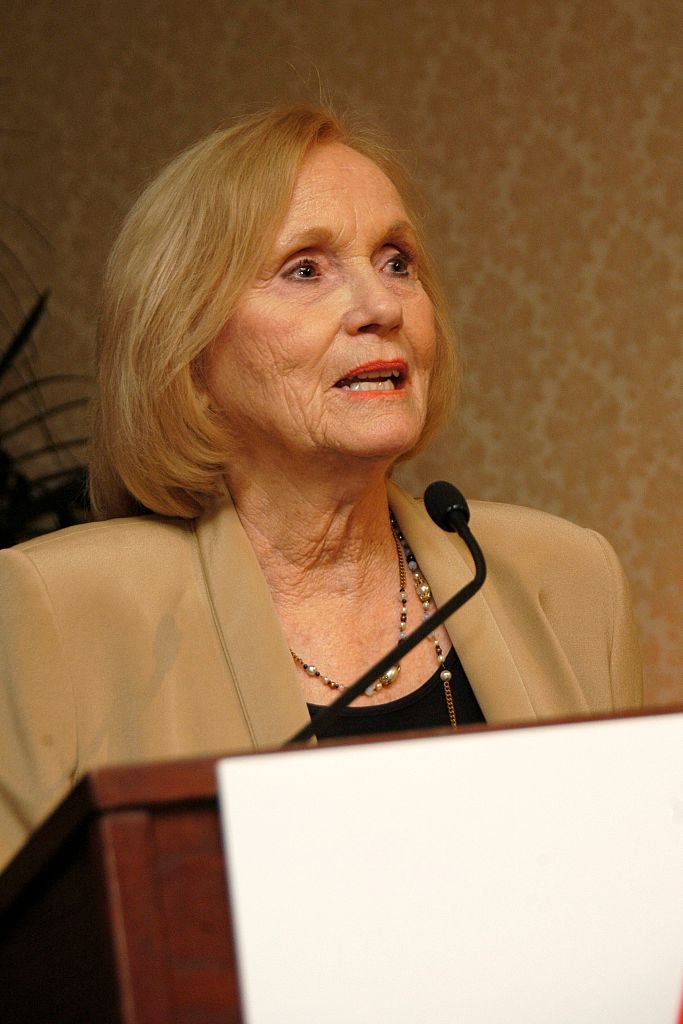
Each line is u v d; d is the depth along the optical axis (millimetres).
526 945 1549
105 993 1515
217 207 3139
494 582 3477
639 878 1594
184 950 1515
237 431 3211
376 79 8453
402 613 3250
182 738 2906
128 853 1490
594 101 8289
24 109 8805
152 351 3172
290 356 3047
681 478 8117
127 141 8648
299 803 1518
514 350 8305
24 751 2922
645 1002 1576
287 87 8484
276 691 2924
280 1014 1474
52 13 8820
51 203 8703
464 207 8359
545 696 3266
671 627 8078
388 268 3273
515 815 1572
